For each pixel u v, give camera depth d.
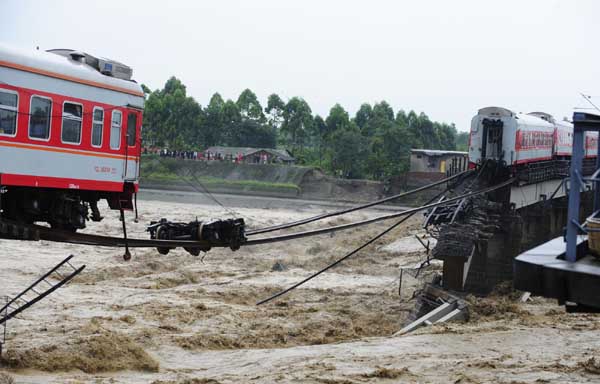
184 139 194.75
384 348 47.59
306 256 101.81
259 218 137.50
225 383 37.91
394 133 180.38
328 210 155.88
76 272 35.66
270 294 72.25
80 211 38.09
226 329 54.97
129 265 82.38
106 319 54.59
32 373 38.78
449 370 40.94
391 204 160.75
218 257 94.25
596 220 17.97
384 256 97.94
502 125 80.44
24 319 52.47
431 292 65.88
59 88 35.19
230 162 174.00
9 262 77.81
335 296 71.25
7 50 32.75
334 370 41.09
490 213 78.50
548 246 20.47
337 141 184.88
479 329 53.88
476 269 79.75
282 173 172.25
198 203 153.12
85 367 40.62
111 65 38.84
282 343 52.84
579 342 49.50
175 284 75.88
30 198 35.66
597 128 17.81
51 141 34.84
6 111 32.69
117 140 38.88
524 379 38.53
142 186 161.38
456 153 164.50
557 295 17.53
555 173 98.56
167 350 47.25
